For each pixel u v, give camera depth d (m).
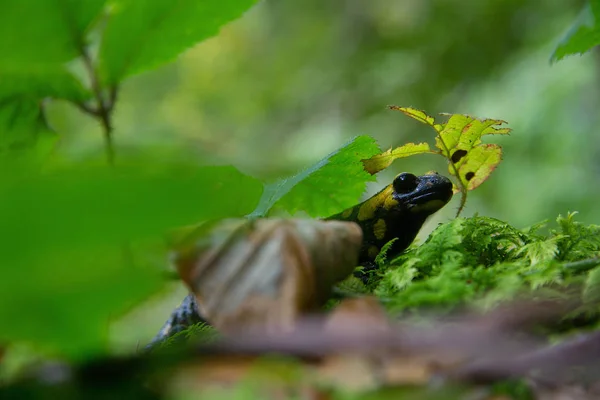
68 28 0.84
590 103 1.72
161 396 0.67
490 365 0.70
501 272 0.95
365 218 1.07
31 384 0.68
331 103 2.33
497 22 1.94
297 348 0.67
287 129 2.50
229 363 0.70
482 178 1.01
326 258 0.89
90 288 0.56
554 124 1.72
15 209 0.48
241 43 2.77
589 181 1.66
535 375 0.72
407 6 2.18
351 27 2.40
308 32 2.60
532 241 0.98
